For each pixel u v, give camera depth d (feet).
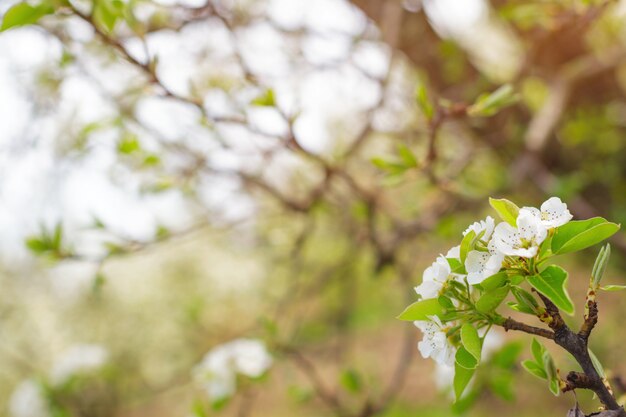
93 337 9.25
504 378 3.45
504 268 2.00
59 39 3.56
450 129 5.47
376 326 11.16
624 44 5.16
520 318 6.59
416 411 8.74
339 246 6.28
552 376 2.06
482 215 5.24
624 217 5.05
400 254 5.53
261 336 4.54
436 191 4.87
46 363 9.27
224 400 4.23
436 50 5.29
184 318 7.02
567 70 5.28
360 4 4.85
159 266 8.68
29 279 9.32
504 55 5.72
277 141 3.66
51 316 9.46
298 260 6.03
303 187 5.07
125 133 4.06
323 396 4.59
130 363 8.78
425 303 2.06
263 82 3.42
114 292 9.20
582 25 3.75
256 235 6.08
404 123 5.05
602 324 6.21
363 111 5.02
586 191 5.97
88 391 6.96
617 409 1.99
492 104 3.14
